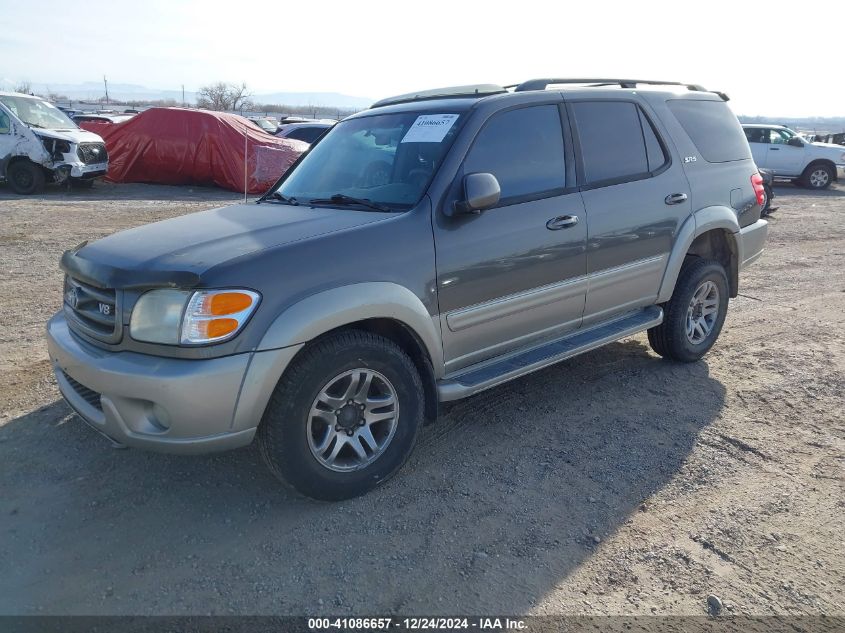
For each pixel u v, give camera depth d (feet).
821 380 16.30
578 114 13.94
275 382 9.66
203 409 9.28
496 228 12.12
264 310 9.55
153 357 9.53
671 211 15.40
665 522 10.50
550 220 12.91
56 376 11.50
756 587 9.07
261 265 9.68
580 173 13.74
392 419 11.21
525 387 15.72
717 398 15.23
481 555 9.66
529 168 12.92
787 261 30.78
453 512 10.71
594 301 14.25
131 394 9.38
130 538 9.91
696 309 17.07
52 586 8.87
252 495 11.12
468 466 12.14
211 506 10.77
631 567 9.43
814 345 18.93
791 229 40.22
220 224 11.59
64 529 10.06
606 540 10.03
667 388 15.74
